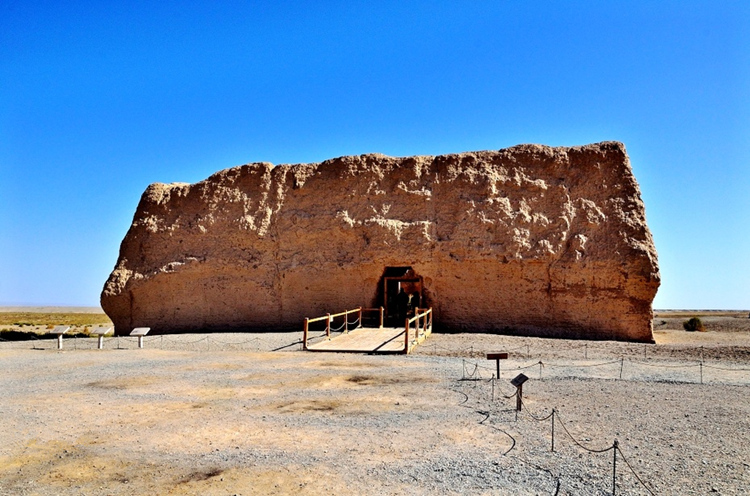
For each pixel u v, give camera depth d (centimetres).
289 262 2694
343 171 2778
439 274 2555
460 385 1326
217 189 2864
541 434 923
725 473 743
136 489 714
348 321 2625
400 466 777
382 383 1359
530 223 2528
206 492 701
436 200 2673
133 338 2475
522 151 2688
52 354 1989
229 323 2686
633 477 731
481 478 732
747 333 2884
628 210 2469
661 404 1133
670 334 2794
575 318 2408
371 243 2631
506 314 2480
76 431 964
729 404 1136
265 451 848
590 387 1305
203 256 2753
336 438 907
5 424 1011
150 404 1156
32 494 704
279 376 1466
